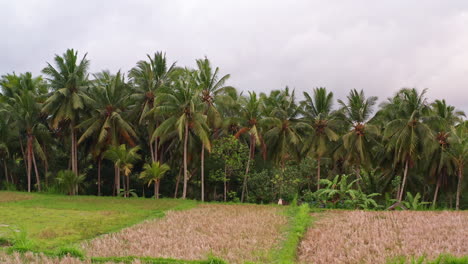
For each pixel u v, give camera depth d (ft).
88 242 50.90
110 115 117.60
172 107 106.01
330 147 131.23
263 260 43.11
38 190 127.54
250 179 120.06
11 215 74.02
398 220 65.57
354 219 67.10
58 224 64.54
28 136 124.47
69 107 115.65
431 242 49.47
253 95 119.44
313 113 125.18
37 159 143.02
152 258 41.06
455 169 118.32
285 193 113.60
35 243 48.01
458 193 114.73
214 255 43.83
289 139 124.06
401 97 110.83
